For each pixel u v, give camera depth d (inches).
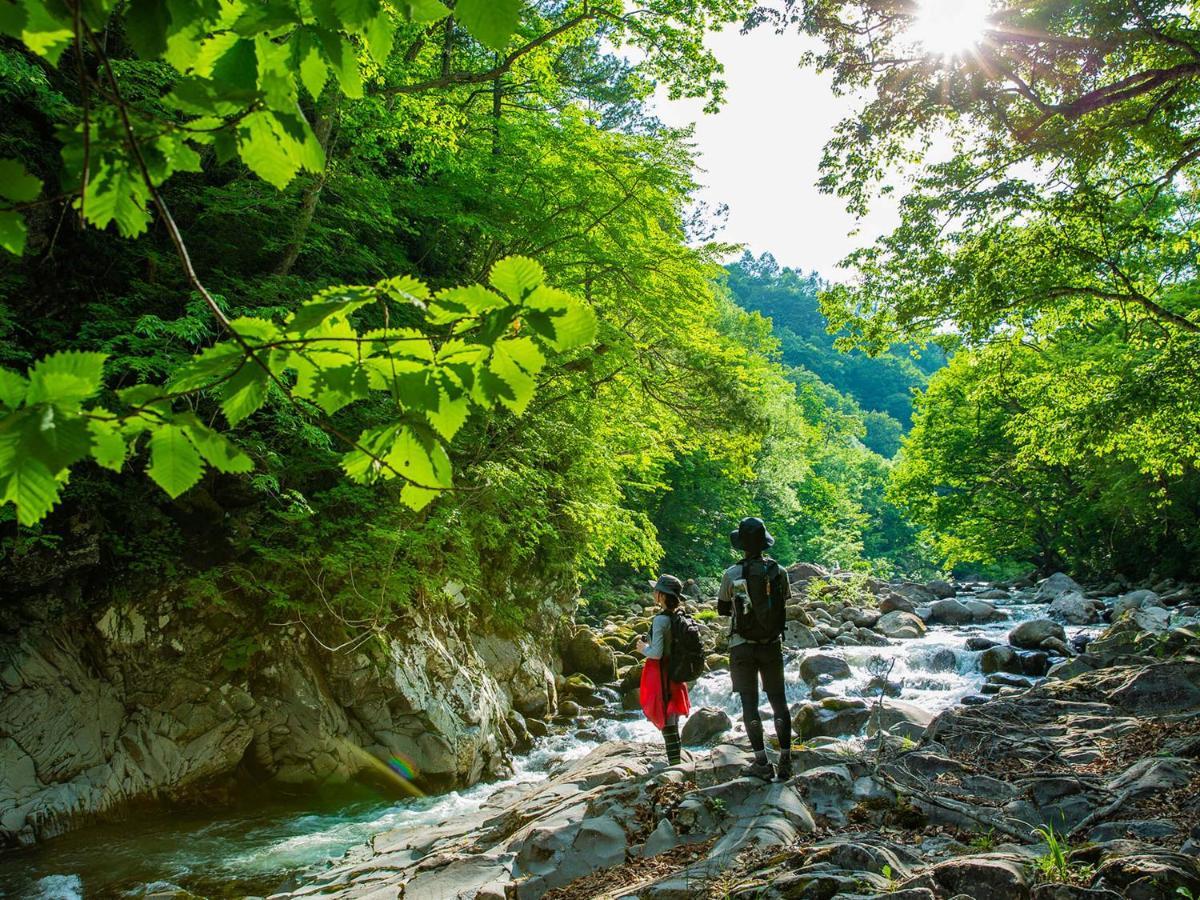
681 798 235.8
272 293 424.8
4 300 361.1
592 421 635.5
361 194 513.7
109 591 385.7
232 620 409.1
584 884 207.2
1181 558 1206.9
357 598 435.8
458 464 521.7
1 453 46.2
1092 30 426.6
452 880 228.7
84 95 48.5
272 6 55.3
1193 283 720.3
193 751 378.9
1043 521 1467.8
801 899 165.2
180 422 57.9
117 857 316.8
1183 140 486.9
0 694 341.4
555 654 687.7
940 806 215.8
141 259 436.5
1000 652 614.2
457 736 442.9
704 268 627.8
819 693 565.6
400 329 61.4
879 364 4997.5
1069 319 668.1
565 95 799.1
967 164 538.6
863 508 2738.7
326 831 355.6
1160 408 624.7
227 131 56.9
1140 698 323.6
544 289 59.3
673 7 495.5
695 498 1481.3
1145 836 188.4
